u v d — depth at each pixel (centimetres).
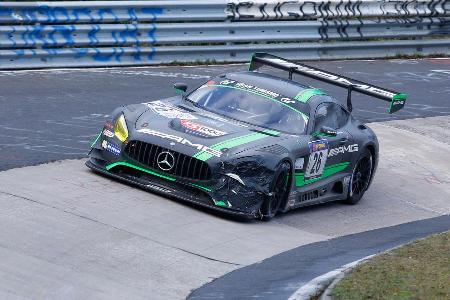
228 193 3634
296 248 3466
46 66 6469
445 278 2942
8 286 2589
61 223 3219
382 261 3148
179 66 7269
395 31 8912
